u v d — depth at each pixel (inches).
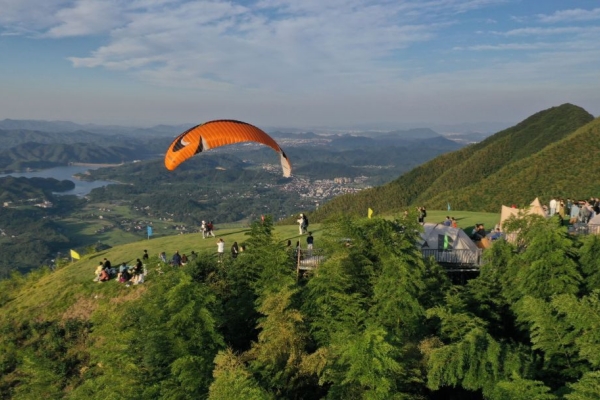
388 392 591.8
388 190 7086.6
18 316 1310.3
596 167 3464.6
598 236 883.4
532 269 800.9
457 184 6353.3
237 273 1047.0
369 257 908.6
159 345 762.8
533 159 4153.5
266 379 676.7
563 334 642.2
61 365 1073.5
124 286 1285.7
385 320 767.1
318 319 812.0
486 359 612.7
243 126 1126.4
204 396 686.5
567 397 505.4
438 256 1138.7
